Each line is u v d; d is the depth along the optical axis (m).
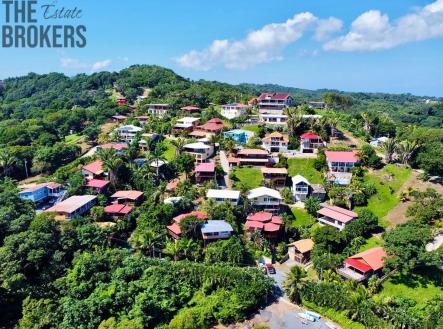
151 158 104.31
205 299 64.75
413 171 105.25
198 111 163.50
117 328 54.25
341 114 160.25
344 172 105.50
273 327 60.75
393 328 57.09
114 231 81.69
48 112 179.88
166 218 85.25
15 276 59.25
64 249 71.06
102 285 62.72
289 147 123.06
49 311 56.59
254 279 67.50
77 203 88.31
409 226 74.81
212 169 102.94
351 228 82.25
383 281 68.69
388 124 149.25
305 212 95.06
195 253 76.00
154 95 198.62
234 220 86.44
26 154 119.31
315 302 65.62
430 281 67.62
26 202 85.94
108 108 176.12
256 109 166.62
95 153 117.00
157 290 63.06
